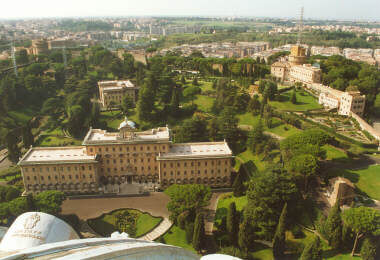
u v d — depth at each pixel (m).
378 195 150.62
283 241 121.56
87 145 176.75
